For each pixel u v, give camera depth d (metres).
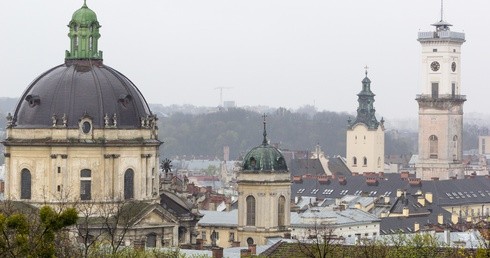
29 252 154.00
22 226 155.38
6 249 153.88
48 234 155.38
